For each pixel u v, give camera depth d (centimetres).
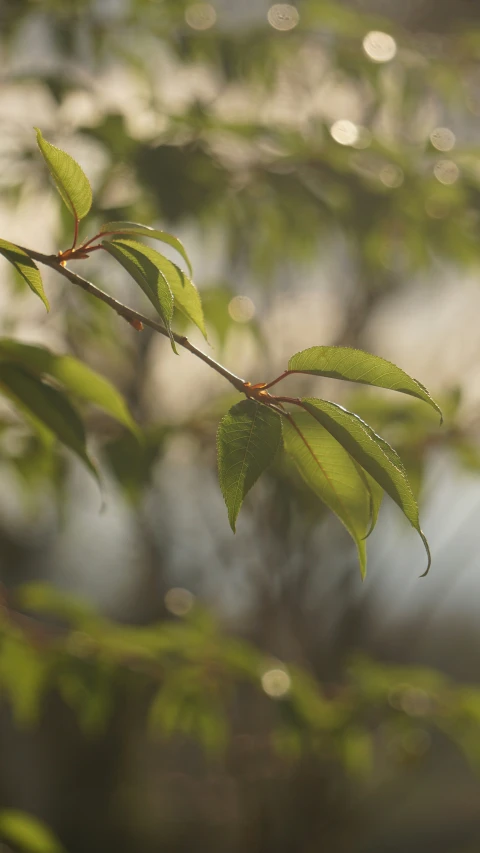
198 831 479
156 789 503
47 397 153
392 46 254
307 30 252
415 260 255
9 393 154
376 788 401
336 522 410
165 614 429
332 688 254
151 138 217
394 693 230
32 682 224
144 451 211
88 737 480
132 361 342
